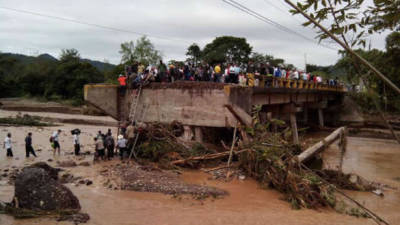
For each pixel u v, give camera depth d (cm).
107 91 2038
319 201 1191
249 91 1856
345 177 1541
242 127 1683
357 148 2838
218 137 2106
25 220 953
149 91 1970
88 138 2969
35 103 7175
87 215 1008
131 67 2127
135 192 1281
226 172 1566
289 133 1592
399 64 2584
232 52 7394
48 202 1023
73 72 7862
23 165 1752
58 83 7844
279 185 1311
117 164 1702
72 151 2244
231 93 1734
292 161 1330
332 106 4744
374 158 2348
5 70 9469
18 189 1044
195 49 7800
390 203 1286
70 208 1041
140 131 1823
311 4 305
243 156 1569
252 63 2281
